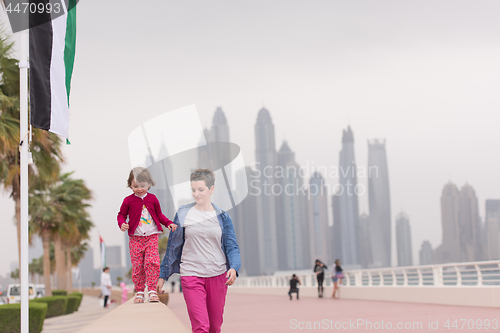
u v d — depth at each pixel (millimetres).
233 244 4191
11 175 18312
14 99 15312
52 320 23562
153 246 5219
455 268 15453
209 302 4285
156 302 5180
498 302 13148
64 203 31766
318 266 25562
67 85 6406
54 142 18297
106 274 30812
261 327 10766
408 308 14445
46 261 31375
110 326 2965
